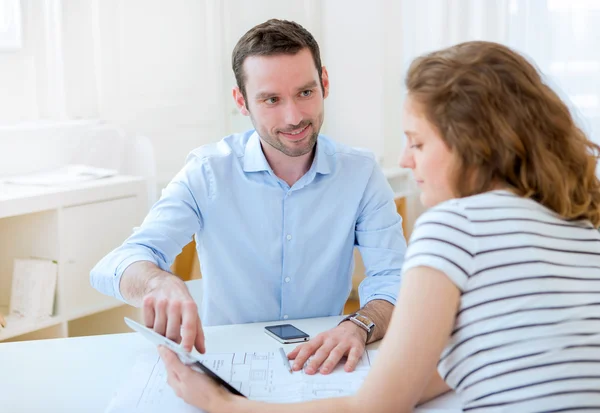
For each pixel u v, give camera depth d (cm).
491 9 344
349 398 98
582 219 101
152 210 168
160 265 153
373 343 140
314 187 170
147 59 340
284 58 153
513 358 91
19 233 265
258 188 169
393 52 378
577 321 93
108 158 319
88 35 322
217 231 171
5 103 303
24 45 307
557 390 90
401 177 381
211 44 362
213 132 370
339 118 396
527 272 93
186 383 109
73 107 320
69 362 133
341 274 176
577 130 101
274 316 174
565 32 332
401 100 386
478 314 93
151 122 344
